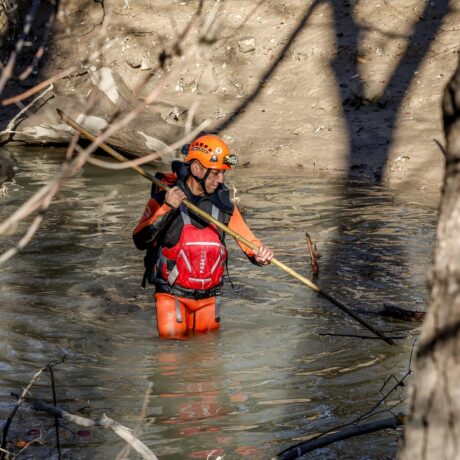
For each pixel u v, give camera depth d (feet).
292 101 86.74
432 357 15.39
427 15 91.86
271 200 65.21
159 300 39.96
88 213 61.72
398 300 44.50
